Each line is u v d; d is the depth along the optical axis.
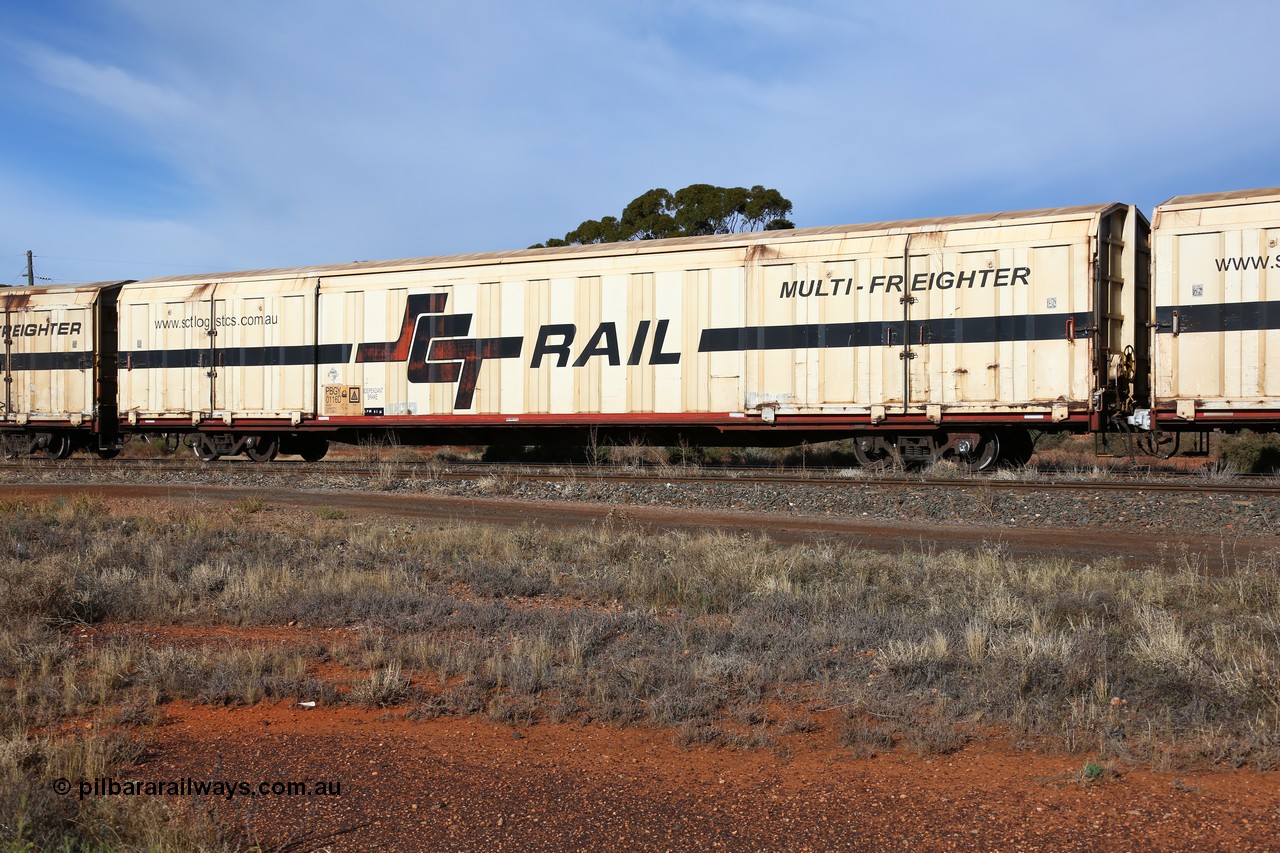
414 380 22.19
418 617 8.53
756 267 19.47
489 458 29.41
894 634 7.62
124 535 13.03
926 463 19.28
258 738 5.66
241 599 9.20
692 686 6.37
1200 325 16.47
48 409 26.05
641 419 20.31
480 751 5.41
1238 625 7.58
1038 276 17.44
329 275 23.11
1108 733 5.46
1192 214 16.59
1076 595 8.59
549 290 21.11
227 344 23.95
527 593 9.70
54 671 7.08
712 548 11.44
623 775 5.04
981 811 4.49
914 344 18.30
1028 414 17.45
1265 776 4.89
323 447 26.09
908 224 18.72
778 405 19.25
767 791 4.80
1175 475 17.58
